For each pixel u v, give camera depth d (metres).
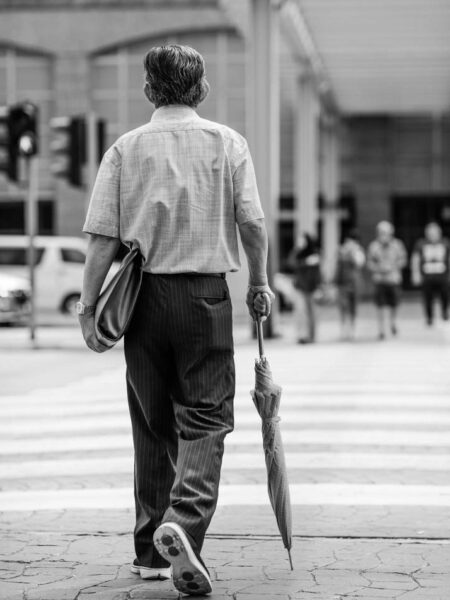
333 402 13.74
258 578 6.01
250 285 5.91
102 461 9.91
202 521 5.46
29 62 49.50
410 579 5.98
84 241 33.78
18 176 22.22
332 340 24.64
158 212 5.66
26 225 49.66
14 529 7.19
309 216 36.44
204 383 5.70
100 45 48.84
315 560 6.38
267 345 22.97
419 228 51.97
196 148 5.72
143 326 5.73
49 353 21.34
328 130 47.31
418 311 38.31
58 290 33.03
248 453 10.17
